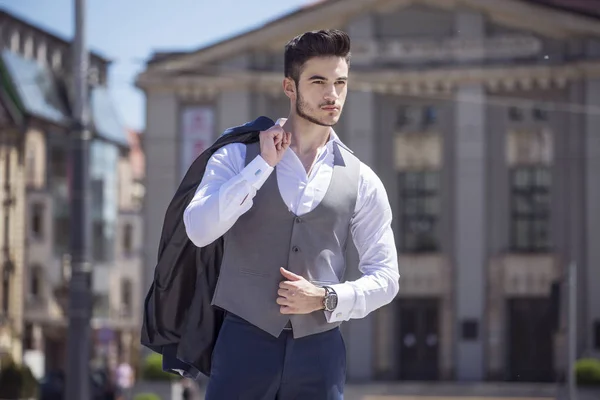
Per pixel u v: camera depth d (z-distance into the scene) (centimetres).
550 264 4000
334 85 368
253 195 352
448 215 4078
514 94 4078
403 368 4038
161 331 392
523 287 4006
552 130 4047
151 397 3014
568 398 1606
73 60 1956
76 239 1928
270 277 365
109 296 5516
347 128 4134
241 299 366
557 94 4056
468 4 4100
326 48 365
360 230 385
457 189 4078
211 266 382
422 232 4100
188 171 373
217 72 4159
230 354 365
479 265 4044
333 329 375
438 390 3706
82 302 1920
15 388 2667
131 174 6069
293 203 368
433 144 4097
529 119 4066
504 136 4075
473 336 4009
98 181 5359
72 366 1906
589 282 3972
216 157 368
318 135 375
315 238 369
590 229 3981
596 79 4012
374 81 4112
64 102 5259
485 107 4078
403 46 4134
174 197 373
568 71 4012
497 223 4056
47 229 4984
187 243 377
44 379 3712
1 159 4753
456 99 4088
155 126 4181
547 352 3969
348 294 364
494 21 4109
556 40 4072
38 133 5019
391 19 4156
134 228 6031
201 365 385
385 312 4047
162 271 382
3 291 4719
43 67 5150
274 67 4181
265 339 365
